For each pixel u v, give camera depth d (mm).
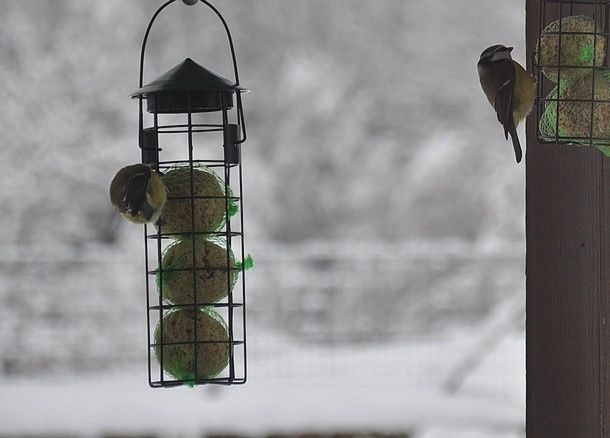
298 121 28047
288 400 12586
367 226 27234
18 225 21797
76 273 16203
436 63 28969
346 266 16859
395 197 27562
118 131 23844
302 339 15820
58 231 22031
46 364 15461
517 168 27312
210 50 28750
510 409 12930
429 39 29141
